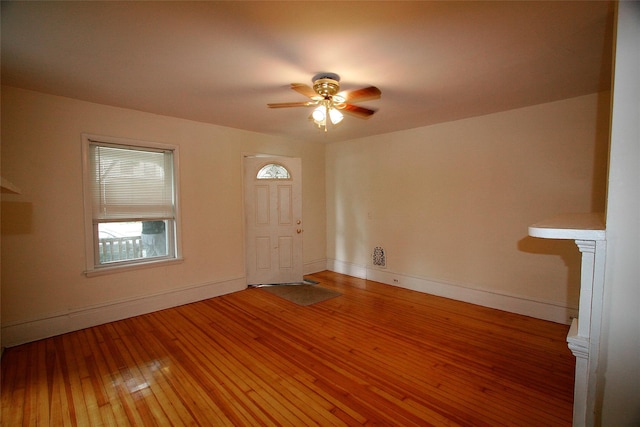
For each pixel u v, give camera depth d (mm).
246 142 4480
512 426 1782
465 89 2771
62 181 3000
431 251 4219
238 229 4418
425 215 4254
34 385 2197
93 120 3156
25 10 1586
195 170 3943
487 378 2258
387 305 3826
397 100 3066
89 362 2510
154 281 3645
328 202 5617
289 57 2148
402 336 2959
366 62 2230
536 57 2162
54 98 2934
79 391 2131
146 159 3590
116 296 3367
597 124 2896
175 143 3748
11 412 1922
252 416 1885
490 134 3584
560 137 3104
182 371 2379
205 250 4074
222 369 2406
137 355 2623
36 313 2885
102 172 3291
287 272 4824
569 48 2033
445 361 2496
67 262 3049
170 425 1813
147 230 3676
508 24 1755
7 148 2707
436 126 4066
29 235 2844
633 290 1022
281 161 4785
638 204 1000
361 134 4750
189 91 2818
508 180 3469
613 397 1080
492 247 3637
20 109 2762
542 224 1271
